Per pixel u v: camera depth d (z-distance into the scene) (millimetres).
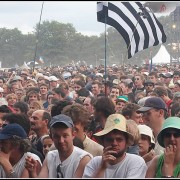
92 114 9086
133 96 13516
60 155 5949
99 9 12977
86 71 37438
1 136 6062
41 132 8188
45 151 7309
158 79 21219
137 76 18234
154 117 7777
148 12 13953
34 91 13383
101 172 5520
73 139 6570
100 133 5547
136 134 5680
